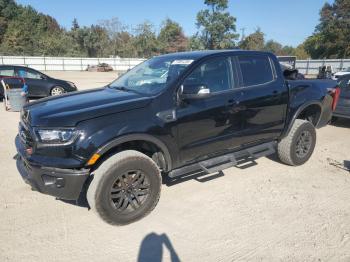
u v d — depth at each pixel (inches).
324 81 223.6
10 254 120.1
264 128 185.5
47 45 2898.6
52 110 135.4
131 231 135.6
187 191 173.0
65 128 125.4
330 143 271.4
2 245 125.3
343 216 147.3
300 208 154.4
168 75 157.6
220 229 136.9
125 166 133.8
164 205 157.6
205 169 159.2
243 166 206.1
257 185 180.5
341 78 332.5
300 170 203.8
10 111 414.0
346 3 2373.3
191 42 2559.1
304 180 187.6
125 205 138.3
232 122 168.6
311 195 168.1
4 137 280.5
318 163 217.2
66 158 126.1
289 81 201.6
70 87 568.1
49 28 3690.9
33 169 129.0
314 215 148.0
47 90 539.5
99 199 130.2
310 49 2596.0
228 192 171.6
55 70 2171.5
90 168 131.4
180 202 160.7
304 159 209.3
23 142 137.6
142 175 140.9
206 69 161.6
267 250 122.8
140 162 137.6
